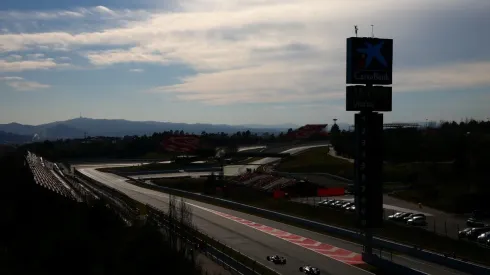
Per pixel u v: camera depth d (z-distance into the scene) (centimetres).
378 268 7656
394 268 7288
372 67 7606
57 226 10694
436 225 10212
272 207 14162
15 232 11088
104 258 8506
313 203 13825
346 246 9325
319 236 10375
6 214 12006
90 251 8794
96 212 10856
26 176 17625
